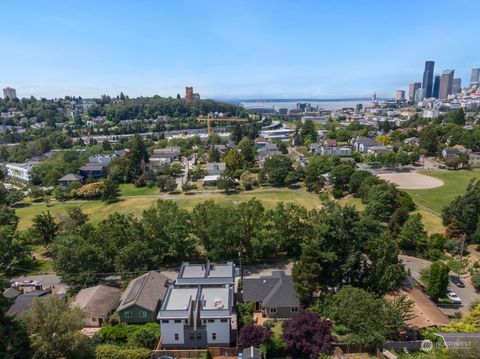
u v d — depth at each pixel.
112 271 62.44
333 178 107.38
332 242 52.34
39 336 36.84
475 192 75.38
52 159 158.38
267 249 66.31
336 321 46.12
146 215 66.19
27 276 65.94
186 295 47.78
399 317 42.66
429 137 142.75
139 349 40.97
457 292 57.53
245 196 111.56
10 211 84.12
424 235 70.12
